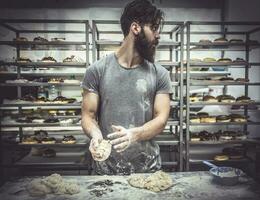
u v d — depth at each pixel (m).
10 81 3.68
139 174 1.60
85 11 4.48
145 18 1.45
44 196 1.33
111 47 4.09
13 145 3.74
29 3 4.43
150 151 1.77
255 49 4.56
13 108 4.19
